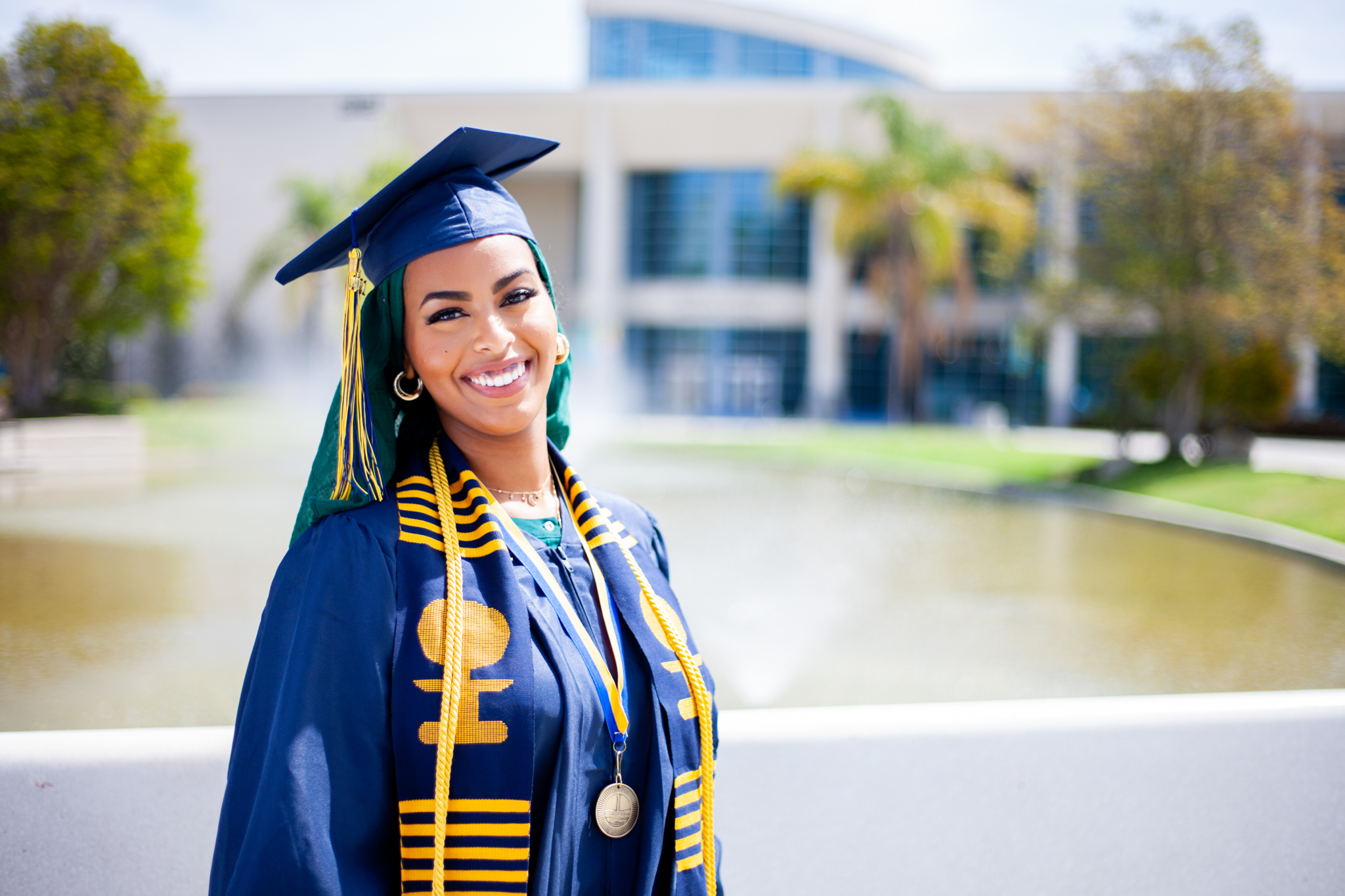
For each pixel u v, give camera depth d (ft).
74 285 65.67
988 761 6.61
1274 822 6.73
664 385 118.21
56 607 22.43
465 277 4.21
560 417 5.30
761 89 104.99
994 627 22.03
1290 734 6.79
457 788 3.77
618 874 4.16
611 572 4.57
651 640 4.46
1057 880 6.60
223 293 107.76
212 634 20.06
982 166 83.71
